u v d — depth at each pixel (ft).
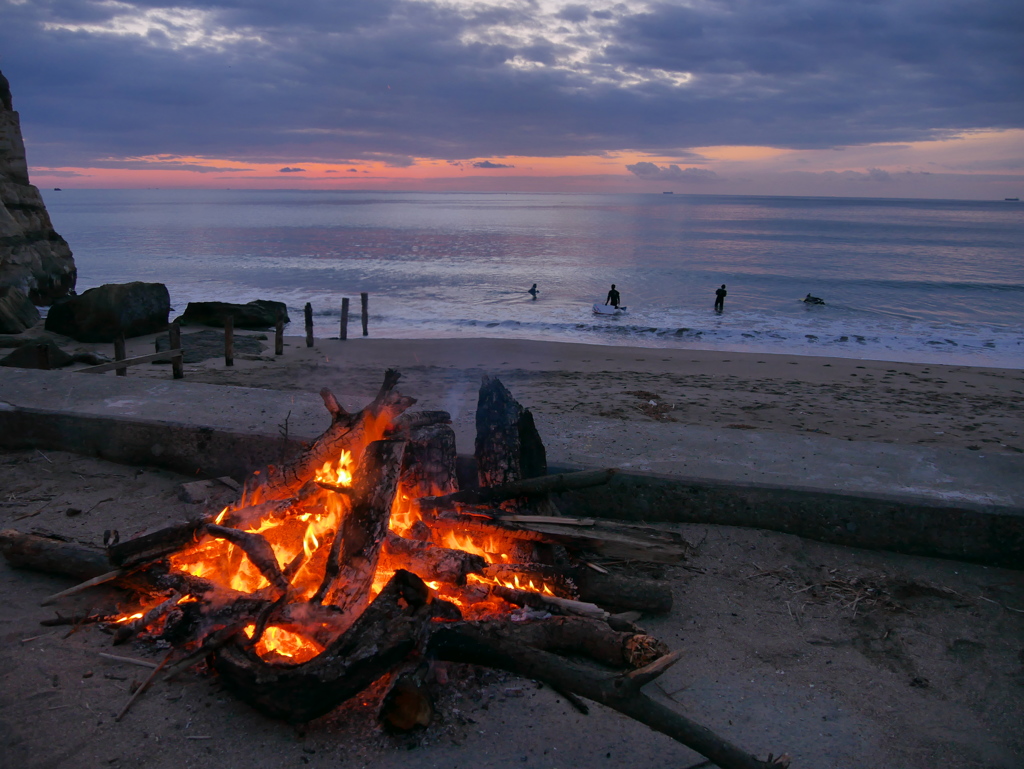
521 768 9.23
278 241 214.69
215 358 47.11
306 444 16.84
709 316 82.38
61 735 9.46
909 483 15.64
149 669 11.06
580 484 15.03
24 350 37.35
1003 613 13.10
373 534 12.39
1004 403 37.83
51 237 88.02
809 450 17.83
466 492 14.83
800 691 11.04
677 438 18.71
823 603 13.39
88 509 16.38
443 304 89.51
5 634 11.73
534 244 209.36
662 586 12.94
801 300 97.14
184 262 145.07
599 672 9.55
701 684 11.12
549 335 68.33
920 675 11.48
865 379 44.47
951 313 88.63
